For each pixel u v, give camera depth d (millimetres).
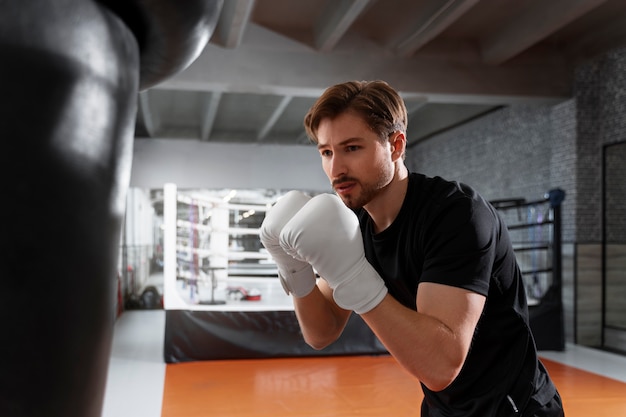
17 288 390
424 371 856
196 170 10812
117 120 456
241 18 5426
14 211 385
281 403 4215
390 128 954
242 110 9852
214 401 4254
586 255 6793
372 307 835
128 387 4645
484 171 9203
